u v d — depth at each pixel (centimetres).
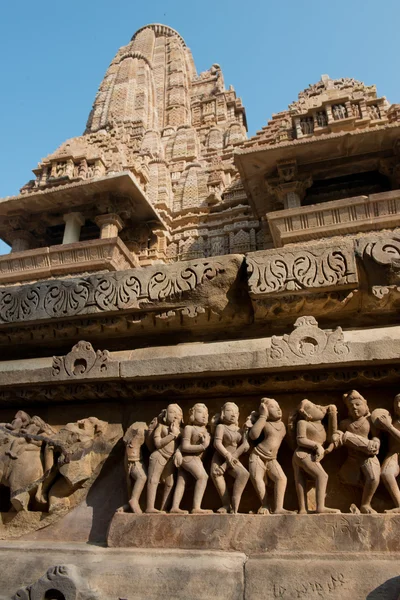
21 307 502
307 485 381
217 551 349
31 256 1107
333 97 1203
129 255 1132
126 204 1213
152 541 365
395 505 354
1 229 1325
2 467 440
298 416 398
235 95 1992
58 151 1343
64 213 1262
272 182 1132
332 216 943
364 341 412
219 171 1427
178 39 2284
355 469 376
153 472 393
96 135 1419
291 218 963
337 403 415
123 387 447
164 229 1323
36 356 526
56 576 332
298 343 404
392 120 1134
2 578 360
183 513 375
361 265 429
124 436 423
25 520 423
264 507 370
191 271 461
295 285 429
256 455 384
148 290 466
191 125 1889
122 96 1828
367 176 1170
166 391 441
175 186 1473
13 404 497
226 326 478
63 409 481
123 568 342
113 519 382
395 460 367
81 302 482
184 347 463
